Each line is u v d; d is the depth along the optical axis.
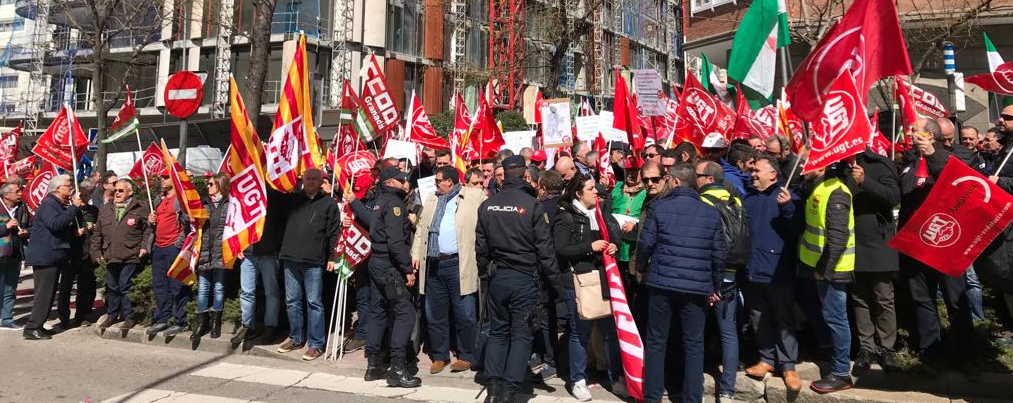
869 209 4.82
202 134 20.75
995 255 4.42
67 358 6.58
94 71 13.74
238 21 26.48
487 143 9.42
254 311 6.82
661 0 45.91
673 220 4.58
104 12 15.99
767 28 6.76
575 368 5.20
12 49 31.55
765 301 5.07
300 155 6.55
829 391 4.75
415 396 5.29
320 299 6.46
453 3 33.16
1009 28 13.01
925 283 4.97
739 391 5.06
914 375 4.77
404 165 8.67
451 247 5.88
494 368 4.88
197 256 6.73
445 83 31.80
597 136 9.52
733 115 8.70
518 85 34.12
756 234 5.00
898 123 6.80
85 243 8.09
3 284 7.88
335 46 27.61
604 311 4.96
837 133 4.49
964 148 5.49
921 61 10.74
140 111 27.56
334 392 5.41
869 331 4.96
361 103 8.91
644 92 9.02
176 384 5.66
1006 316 5.82
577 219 5.12
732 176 5.95
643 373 4.85
